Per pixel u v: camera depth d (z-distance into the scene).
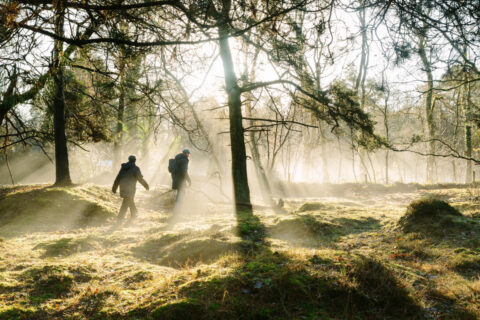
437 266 4.88
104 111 9.38
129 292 3.92
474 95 21.94
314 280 3.87
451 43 4.17
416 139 16.09
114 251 5.82
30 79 3.68
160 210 10.73
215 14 3.87
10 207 8.85
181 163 9.73
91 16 3.62
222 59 12.27
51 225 7.92
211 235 6.32
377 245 6.07
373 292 3.79
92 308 3.56
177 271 4.66
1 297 3.75
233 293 3.57
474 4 3.51
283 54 7.77
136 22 3.95
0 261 4.91
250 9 3.72
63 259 5.18
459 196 12.62
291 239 6.71
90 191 10.66
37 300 3.76
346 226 7.39
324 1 3.82
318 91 11.38
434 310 3.63
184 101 7.22
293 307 3.45
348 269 4.20
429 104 23.92
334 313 3.43
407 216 6.90
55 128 10.96
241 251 5.52
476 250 5.32
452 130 31.19
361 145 12.93
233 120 12.52
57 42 3.79
